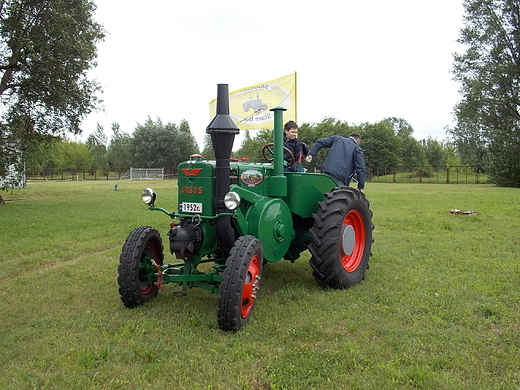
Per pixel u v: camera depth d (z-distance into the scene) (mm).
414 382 2670
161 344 3211
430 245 6957
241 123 6699
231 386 2676
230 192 3639
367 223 5148
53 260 6398
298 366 2889
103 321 3762
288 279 5164
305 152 5684
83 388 2646
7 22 13375
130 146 63219
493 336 3357
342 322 3682
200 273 4105
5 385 2684
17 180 16656
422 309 3977
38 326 3688
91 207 13945
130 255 4020
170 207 13945
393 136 57625
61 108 15523
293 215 4891
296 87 6207
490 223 9242
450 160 62375
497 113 31094
